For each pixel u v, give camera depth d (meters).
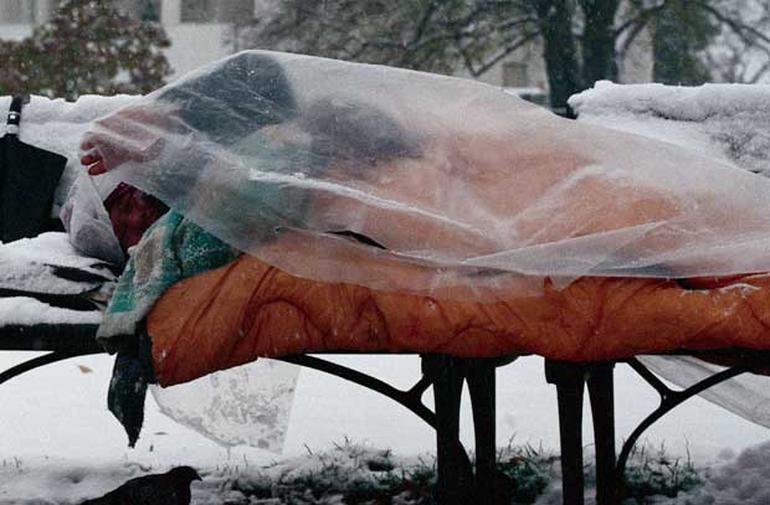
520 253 4.41
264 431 5.42
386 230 4.55
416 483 6.39
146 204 5.58
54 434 8.27
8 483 6.61
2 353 11.77
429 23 25.27
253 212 4.57
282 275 4.55
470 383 4.95
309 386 9.91
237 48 16.80
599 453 5.66
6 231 7.28
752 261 4.53
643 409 9.00
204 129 4.85
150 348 4.52
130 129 4.90
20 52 19.47
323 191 4.58
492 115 4.91
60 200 7.36
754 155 7.52
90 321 5.04
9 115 7.46
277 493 6.37
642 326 4.49
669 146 4.93
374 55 24.19
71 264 5.20
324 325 4.55
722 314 4.48
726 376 5.17
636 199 4.61
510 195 4.66
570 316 4.48
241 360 4.61
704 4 26.78
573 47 26.69
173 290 4.56
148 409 9.02
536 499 6.19
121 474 6.80
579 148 4.79
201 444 7.88
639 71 27.05
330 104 4.87
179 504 5.02
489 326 4.48
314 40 21.17
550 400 9.34
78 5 18.97
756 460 6.58
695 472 6.62
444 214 4.60
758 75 27.14
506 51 26.41
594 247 4.42
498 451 7.13
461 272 4.49
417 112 4.87
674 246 4.55
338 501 6.25
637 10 26.69
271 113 4.88
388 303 4.51
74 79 19.36
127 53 18.58
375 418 8.71
